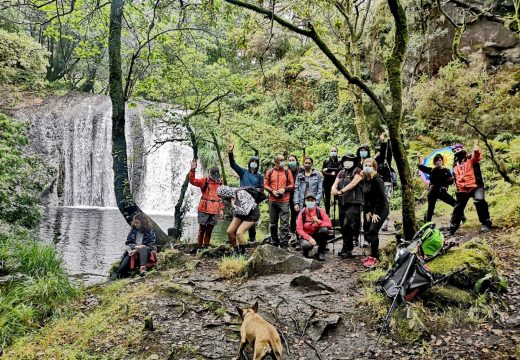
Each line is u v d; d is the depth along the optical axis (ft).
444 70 43.60
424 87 45.50
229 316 17.06
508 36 45.75
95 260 32.68
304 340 15.19
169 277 22.20
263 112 65.98
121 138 31.60
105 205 71.31
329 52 17.75
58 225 47.65
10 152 30.99
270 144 42.27
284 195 25.72
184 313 17.67
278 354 12.62
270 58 75.36
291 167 27.96
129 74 32.01
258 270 21.52
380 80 56.90
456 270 16.61
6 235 28.12
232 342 15.42
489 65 46.34
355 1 36.17
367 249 25.72
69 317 18.97
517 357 12.66
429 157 33.99
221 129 37.17
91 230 45.29
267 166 52.90
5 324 18.01
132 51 36.50
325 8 25.59
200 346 15.20
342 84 61.05
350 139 56.13
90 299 20.89
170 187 68.54
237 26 32.99
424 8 50.83
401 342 14.62
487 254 18.58
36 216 32.01
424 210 35.17
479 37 47.34
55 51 92.12
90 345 15.99
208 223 26.30
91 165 71.82
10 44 68.28
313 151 55.67
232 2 17.38
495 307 15.62
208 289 19.77
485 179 34.71
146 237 24.77
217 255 25.45
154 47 34.73
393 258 20.31
